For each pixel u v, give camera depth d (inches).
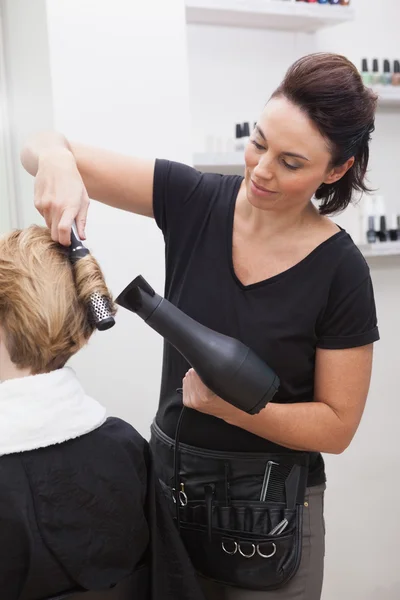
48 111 64.5
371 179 95.7
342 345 43.9
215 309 44.4
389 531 100.5
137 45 65.8
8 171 76.3
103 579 34.9
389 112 95.9
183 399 42.2
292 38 88.5
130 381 69.0
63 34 62.8
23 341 33.4
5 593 32.6
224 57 84.7
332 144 39.9
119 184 46.6
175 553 39.8
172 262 47.2
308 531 46.3
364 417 97.8
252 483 44.8
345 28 91.7
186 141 68.9
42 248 35.0
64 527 33.4
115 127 65.9
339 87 38.6
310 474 47.2
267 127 39.6
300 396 46.1
